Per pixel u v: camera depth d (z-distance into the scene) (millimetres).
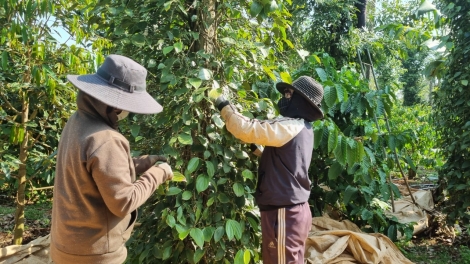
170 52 2307
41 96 3434
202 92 2057
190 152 2314
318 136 3000
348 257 3168
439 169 5168
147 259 2293
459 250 4262
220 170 2287
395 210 5148
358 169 3617
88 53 3523
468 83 4262
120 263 1657
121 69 1569
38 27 3252
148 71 2389
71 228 1550
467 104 4215
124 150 1534
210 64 2262
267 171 2229
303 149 2207
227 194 2361
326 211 4117
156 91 2373
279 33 2527
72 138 1515
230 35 2346
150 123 2354
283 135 2131
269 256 2215
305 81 2295
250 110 2436
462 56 4289
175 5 2229
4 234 4500
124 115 1645
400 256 3410
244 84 2457
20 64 3287
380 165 4000
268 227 2209
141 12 2256
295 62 3604
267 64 2625
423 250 4332
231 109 2113
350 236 3227
